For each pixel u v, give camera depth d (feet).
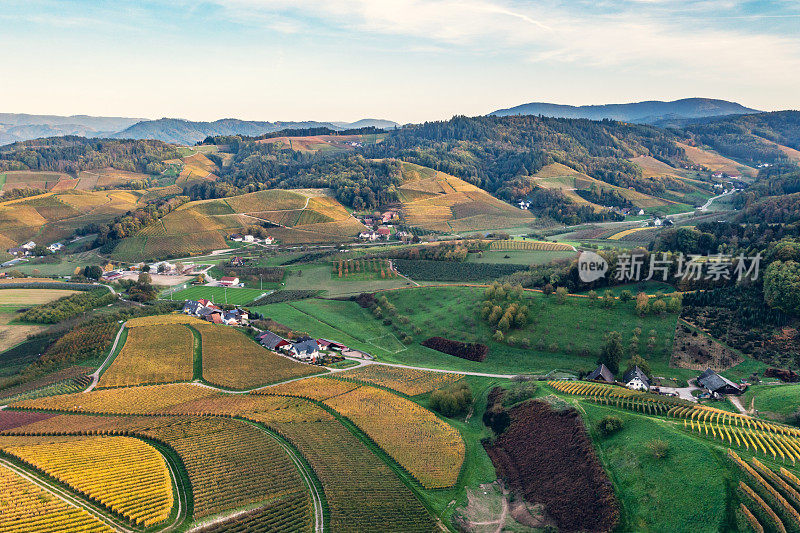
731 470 218.59
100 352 452.76
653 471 233.76
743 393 344.69
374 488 256.73
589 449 262.06
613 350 400.88
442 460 286.25
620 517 218.59
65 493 235.81
